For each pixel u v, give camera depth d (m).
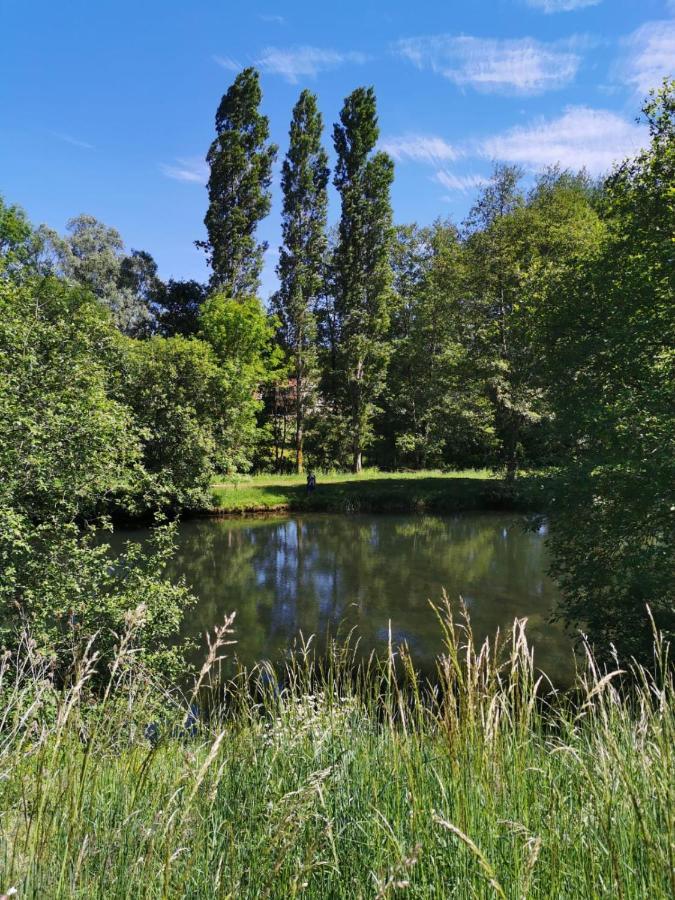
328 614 13.48
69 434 8.02
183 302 45.94
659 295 10.96
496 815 1.84
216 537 22.34
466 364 30.81
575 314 12.64
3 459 7.34
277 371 33.75
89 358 9.16
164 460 22.81
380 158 36.31
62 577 7.59
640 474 9.17
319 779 1.97
